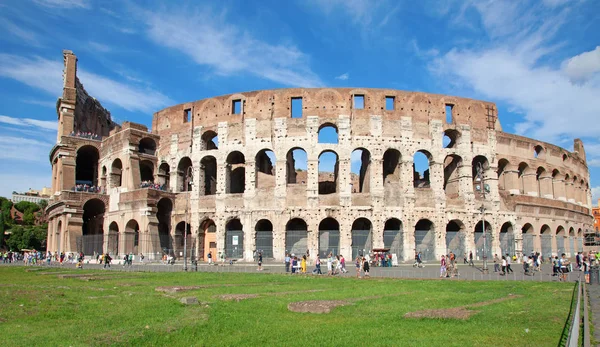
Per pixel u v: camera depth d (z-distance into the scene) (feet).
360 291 109.60
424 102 256.32
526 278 154.10
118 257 255.70
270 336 59.21
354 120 247.50
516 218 268.21
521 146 281.54
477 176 272.10
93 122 360.69
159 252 248.52
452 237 248.73
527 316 74.38
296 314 76.02
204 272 174.29
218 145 256.32
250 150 250.16
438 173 250.57
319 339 57.67
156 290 109.29
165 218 266.57
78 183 345.51
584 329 56.59
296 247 239.09
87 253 269.23
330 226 256.52
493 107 271.28
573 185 329.52
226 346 54.24
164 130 280.31
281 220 240.53
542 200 282.15
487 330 63.67
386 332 61.93
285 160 245.45
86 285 122.62
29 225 533.96
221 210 249.55
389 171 263.29
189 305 84.07
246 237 242.99
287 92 251.80
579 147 355.36
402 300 93.50
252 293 103.45
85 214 323.37
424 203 245.65
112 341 55.42
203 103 266.98
